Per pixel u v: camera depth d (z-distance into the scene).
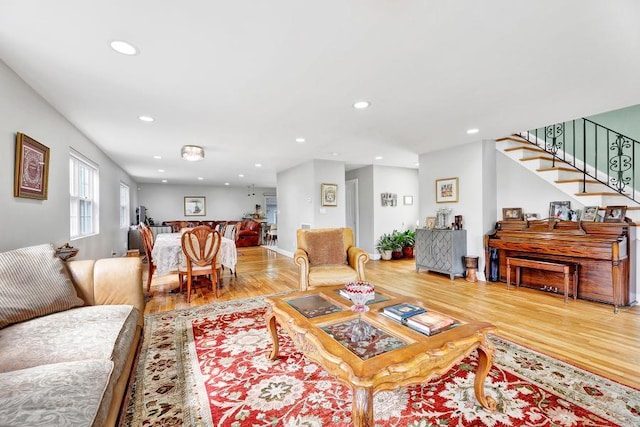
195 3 1.43
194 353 2.15
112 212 5.43
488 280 4.21
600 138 4.25
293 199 6.71
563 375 1.81
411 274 4.87
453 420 1.44
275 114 3.09
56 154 2.88
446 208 4.77
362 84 2.38
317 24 1.61
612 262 2.99
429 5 1.46
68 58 1.95
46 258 1.81
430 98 2.69
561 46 1.84
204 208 10.71
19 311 1.51
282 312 1.82
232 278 4.68
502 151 4.32
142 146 4.42
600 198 3.43
